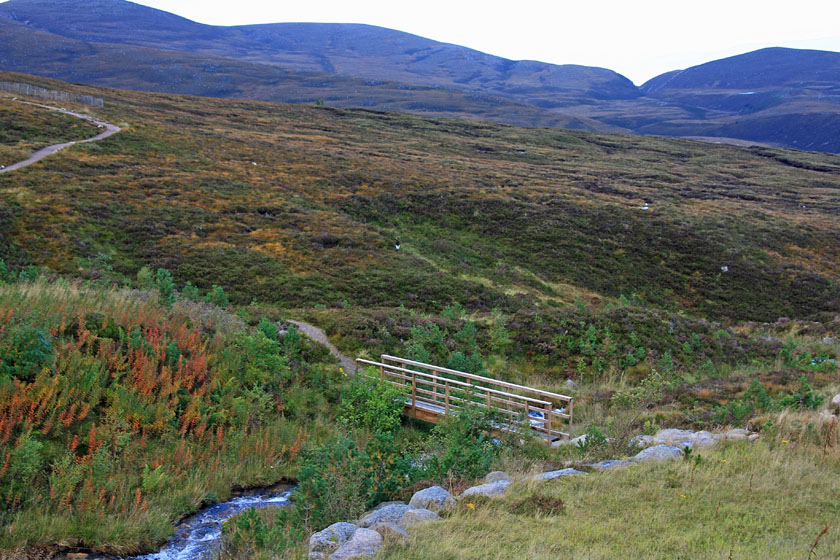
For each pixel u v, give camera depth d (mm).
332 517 7863
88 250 35219
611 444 10555
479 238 50531
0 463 9281
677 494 7824
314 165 64688
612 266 46656
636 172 84812
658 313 25062
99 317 13883
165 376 12547
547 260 46906
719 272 46094
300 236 42344
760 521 6910
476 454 9727
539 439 12766
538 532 6828
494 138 110688
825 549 6074
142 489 9984
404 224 51844
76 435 10484
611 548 6340
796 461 8820
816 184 86188
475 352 19516
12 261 31547
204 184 50938
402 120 118750
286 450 12531
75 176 47031
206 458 11406
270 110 112750
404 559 6191
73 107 75000
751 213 61344
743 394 14703
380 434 9734
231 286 33656
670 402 15156
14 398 10156
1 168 46094
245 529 7559
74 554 8219
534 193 61594
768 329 31031
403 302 33688
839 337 26797
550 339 21609
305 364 17016
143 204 43625
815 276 45438
